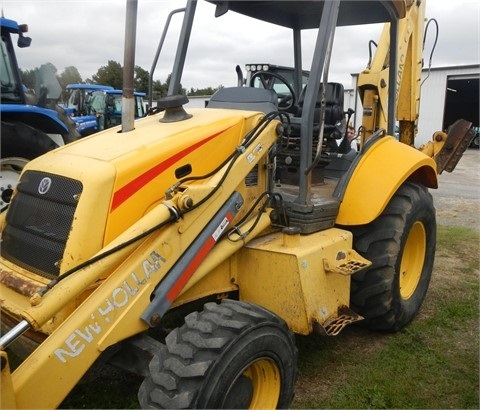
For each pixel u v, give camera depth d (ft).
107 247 7.00
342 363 10.57
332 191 11.63
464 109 90.79
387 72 12.78
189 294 8.53
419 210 11.89
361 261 10.05
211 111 9.92
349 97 60.08
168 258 7.66
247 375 7.64
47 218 7.71
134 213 7.68
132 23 8.37
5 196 15.96
